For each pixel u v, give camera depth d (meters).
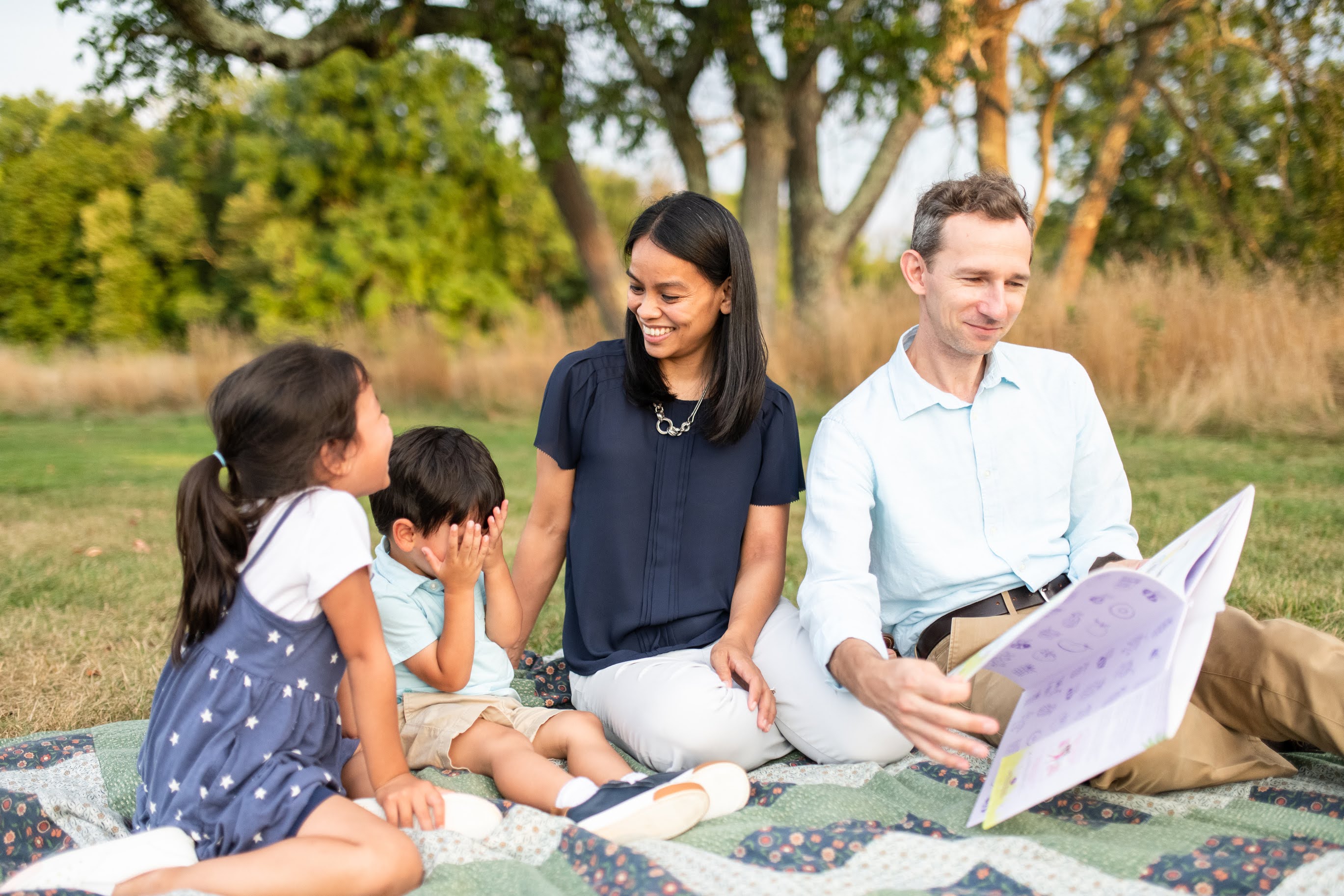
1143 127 13.95
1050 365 2.04
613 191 24.48
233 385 1.63
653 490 2.19
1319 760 1.89
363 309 18.89
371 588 1.75
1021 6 11.20
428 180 19.62
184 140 19.67
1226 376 6.80
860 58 9.70
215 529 1.60
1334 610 2.81
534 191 21.09
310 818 1.54
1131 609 1.49
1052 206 15.35
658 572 2.18
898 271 12.07
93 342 20.00
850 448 2.01
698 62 10.67
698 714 1.92
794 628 2.12
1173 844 1.57
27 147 20.98
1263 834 1.61
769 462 2.26
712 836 1.64
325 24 9.45
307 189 19.02
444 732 1.98
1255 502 4.52
